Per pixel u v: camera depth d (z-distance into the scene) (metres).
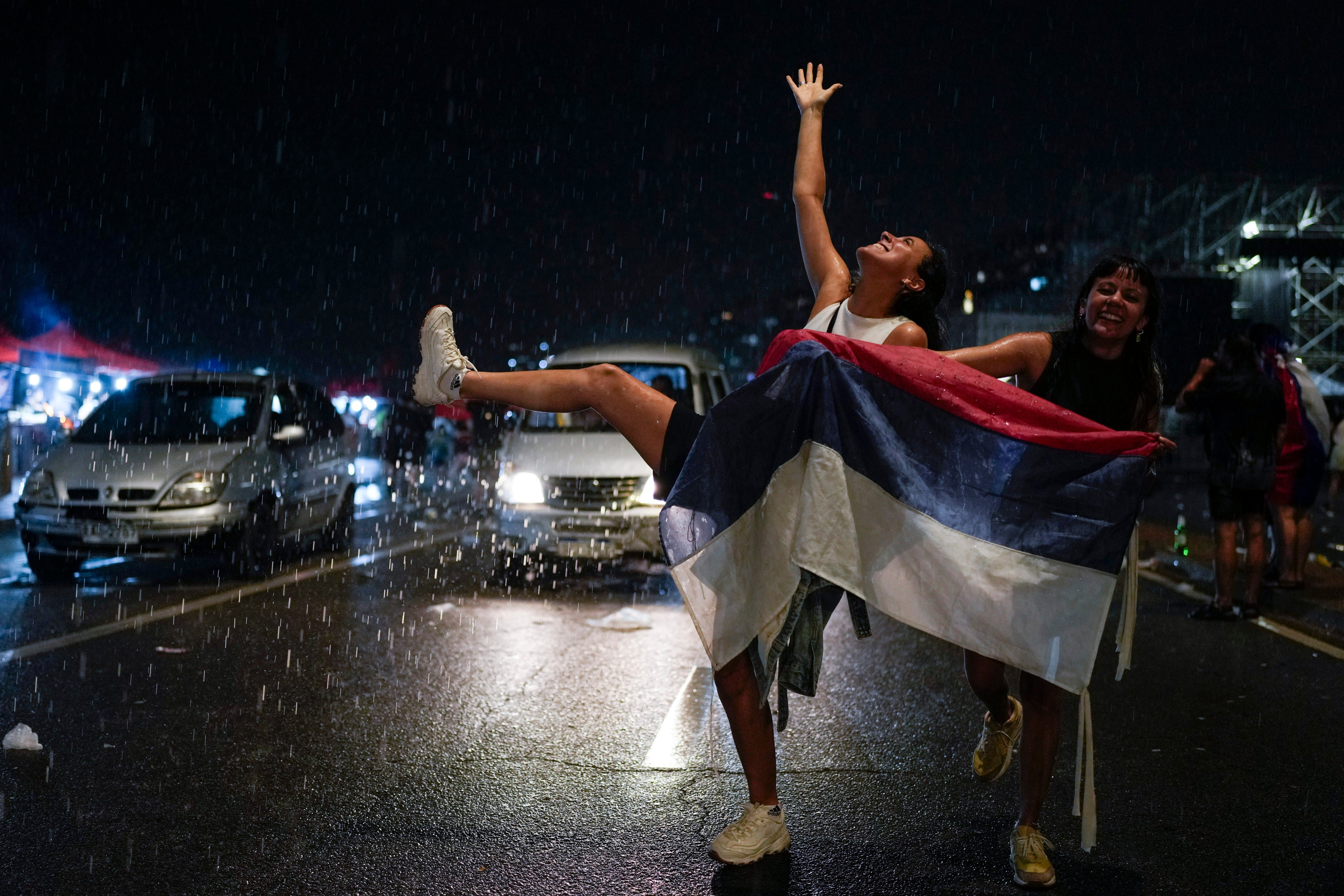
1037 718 3.65
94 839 3.79
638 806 4.21
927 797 4.40
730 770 4.65
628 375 3.94
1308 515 9.34
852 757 4.92
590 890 3.46
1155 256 37.38
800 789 4.49
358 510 18.02
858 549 3.51
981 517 3.52
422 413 29.41
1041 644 3.47
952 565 3.51
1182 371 32.94
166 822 3.96
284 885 3.44
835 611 8.79
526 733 5.16
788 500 3.60
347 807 4.15
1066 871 3.67
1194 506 18.81
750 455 3.61
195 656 6.65
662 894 3.45
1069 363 3.74
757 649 3.71
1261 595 9.02
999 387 3.57
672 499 3.60
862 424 3.55
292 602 8.74
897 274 3.90
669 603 8.94
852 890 3.50
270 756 4.74
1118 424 3.74
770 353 3.88
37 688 5.80
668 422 3.87
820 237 4.49
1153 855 3.82
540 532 10.00
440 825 3.98
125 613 8.09
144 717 5.30
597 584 9.98
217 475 9.62
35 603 8.48
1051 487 3.50
